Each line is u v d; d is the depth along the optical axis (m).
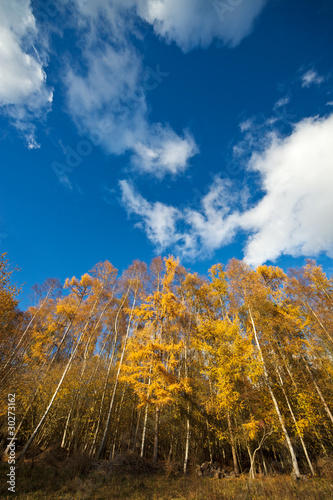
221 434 12.35
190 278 16.75
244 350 10.96
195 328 13.70
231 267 14.44
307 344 12.12
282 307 13.04
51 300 24.02
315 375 13.09
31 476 8.54
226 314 14.00
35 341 16.84
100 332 19.69
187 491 7.99
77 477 8.62
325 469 9.63
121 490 7.92
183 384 11.32
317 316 13.81
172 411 13.66
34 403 13.84
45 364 15.19
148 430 16.14
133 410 16.98
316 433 11.67
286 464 13.16
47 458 10.75
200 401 12.56
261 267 15.07
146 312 13.48
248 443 11.69
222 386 10.33
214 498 6.92
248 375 10.38
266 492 7.37
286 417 11.18
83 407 15.46
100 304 18.19
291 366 13.18
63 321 17.02
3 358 10.24
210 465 12.34
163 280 14.80
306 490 7.28
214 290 14.55
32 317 20.86
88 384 15.23
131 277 18.56
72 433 13.62
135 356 11.70
